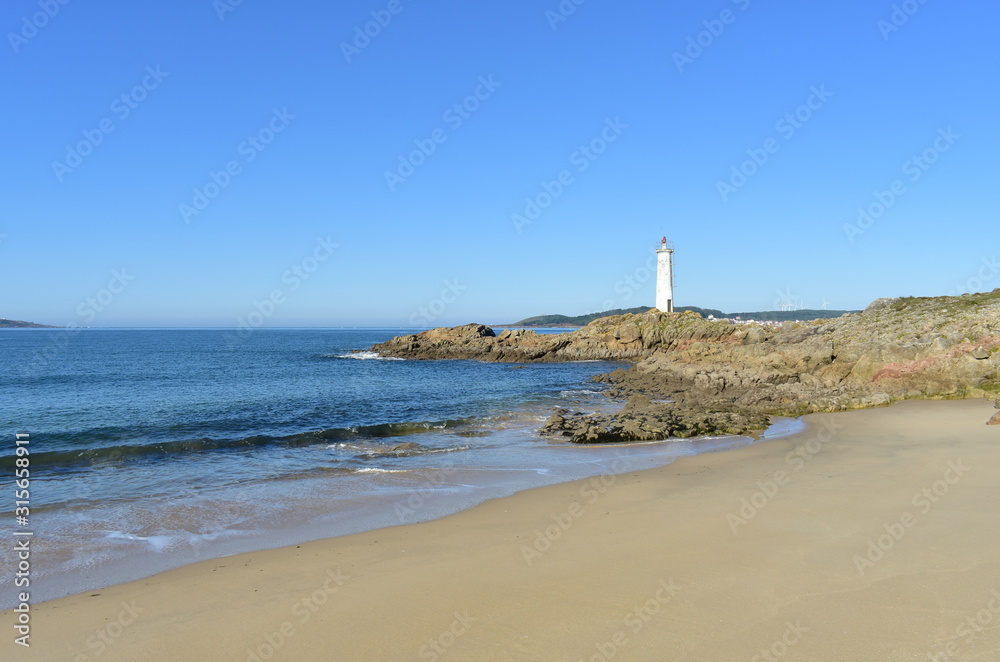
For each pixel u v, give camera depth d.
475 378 50.06
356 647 6.63
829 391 28.91
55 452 18.27
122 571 9.40
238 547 10.52
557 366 64.75
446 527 11.28
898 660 5.89
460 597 7.85
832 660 5.93
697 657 6.10
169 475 16.38
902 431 19.95
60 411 29.62
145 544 10.73
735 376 35.91
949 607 6.92
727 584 7.86
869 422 22.20
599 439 20.72
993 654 5.91
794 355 36.34
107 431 23.67
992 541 8.97
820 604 7.13
